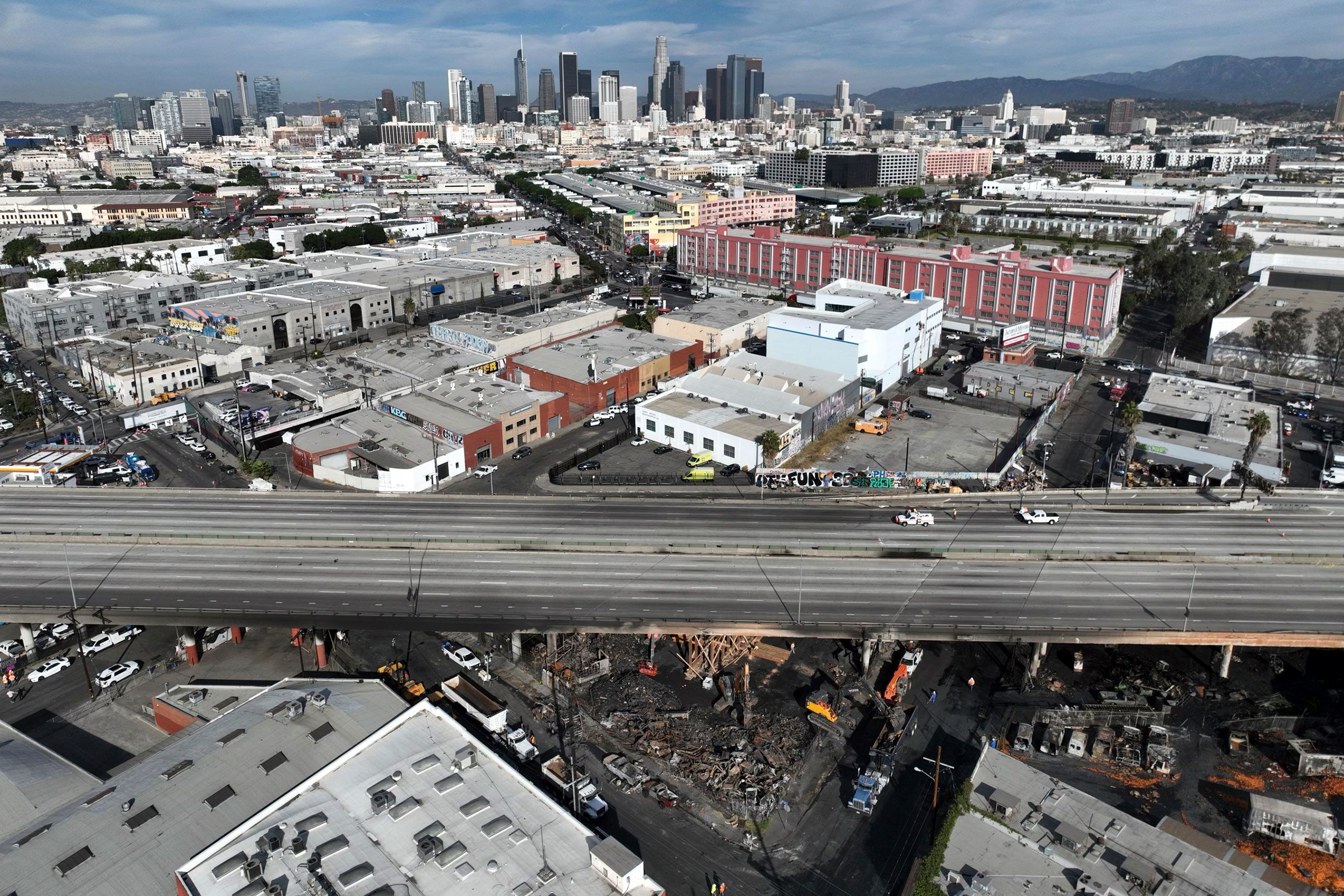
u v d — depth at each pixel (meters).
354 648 114.38
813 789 90.12
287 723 88.38
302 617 105.88
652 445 178.88
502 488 157.62
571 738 97.44
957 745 95.94
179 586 116.38
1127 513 141.88
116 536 130.88
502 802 79.31
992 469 165.25
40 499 146.62
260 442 175.62
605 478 161.38
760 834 84.19
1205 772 92.56
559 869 72.12
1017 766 87.81
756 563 123.50
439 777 81.88
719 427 170.12
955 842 78.31
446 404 179.88
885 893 77.44
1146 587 116.44
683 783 90.94
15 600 111.44
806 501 147.88
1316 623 106.38
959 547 128.50
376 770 82.50
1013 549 127.56
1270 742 96.38
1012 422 191.38
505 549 128.25
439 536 131.12
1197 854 76.69
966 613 109.25
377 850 73.00
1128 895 72.31
